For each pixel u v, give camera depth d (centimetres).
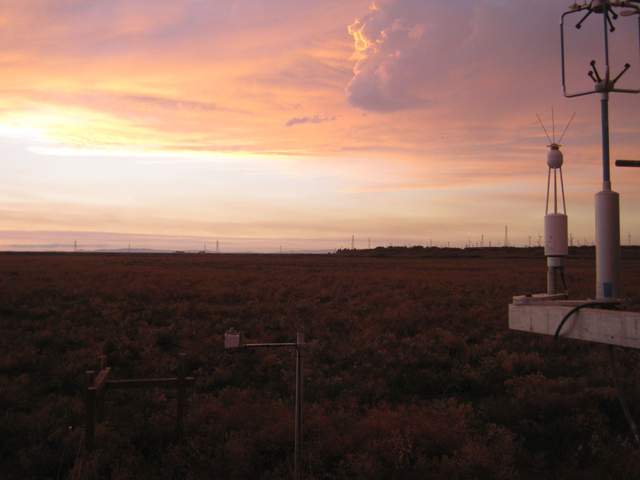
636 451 652
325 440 703
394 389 1078
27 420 804
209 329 1734
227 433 751
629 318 430
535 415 867
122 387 736
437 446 709
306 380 1113
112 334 1566
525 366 1224
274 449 700
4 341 1452
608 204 474
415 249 18538
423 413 822
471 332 1659
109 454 668
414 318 1922
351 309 2236
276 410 834
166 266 6669
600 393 931
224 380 1113
